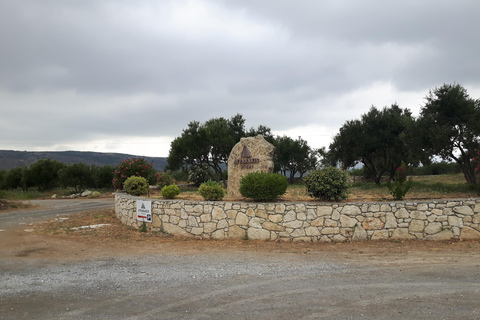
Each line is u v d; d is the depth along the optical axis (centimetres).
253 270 620
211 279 568
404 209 866
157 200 1048
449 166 3803
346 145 2542
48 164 3459
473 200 848
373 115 2484
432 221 853
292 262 679
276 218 908
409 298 458
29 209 1762
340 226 878
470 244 790
